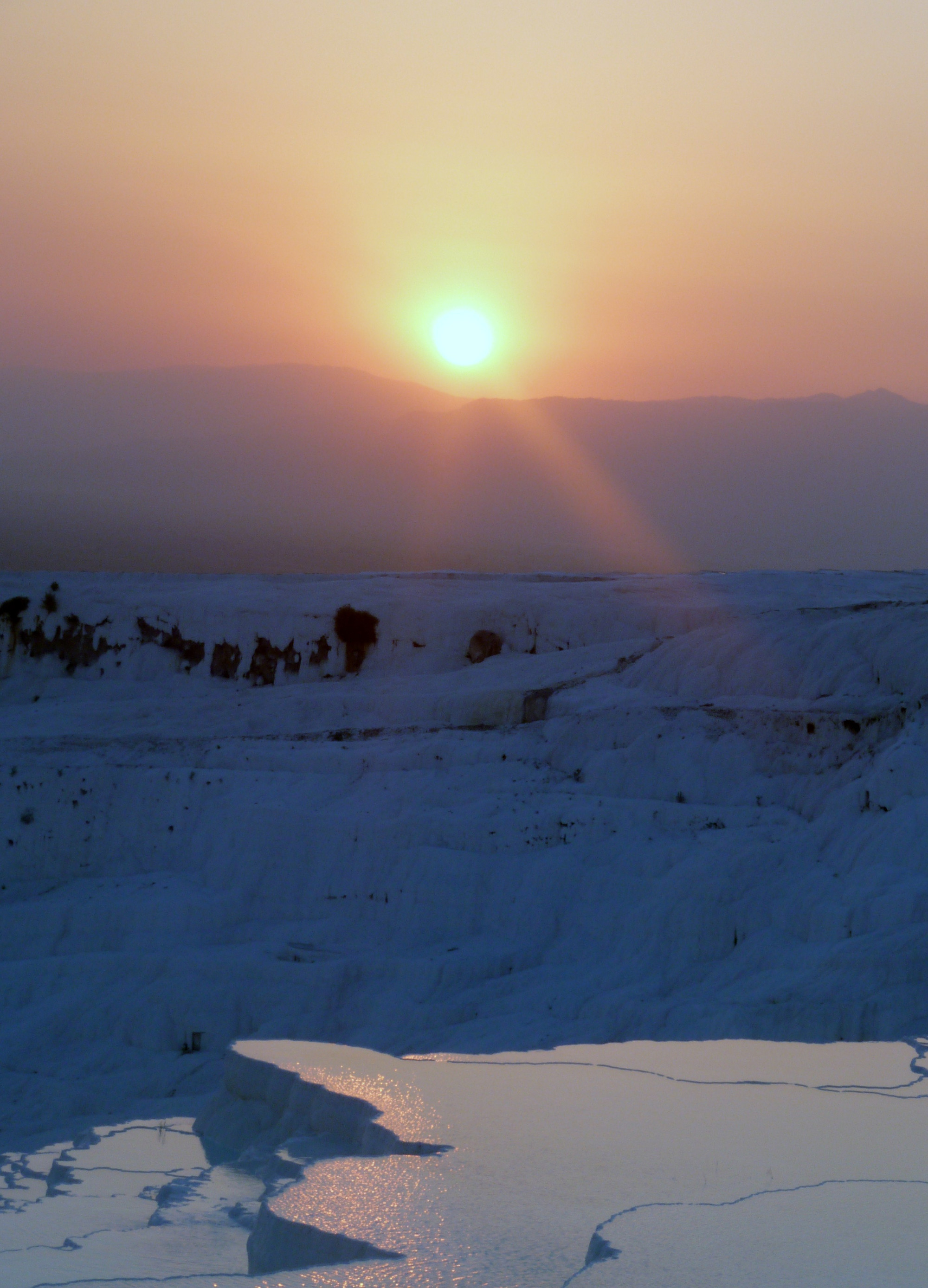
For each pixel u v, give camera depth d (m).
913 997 42.19
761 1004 44.28
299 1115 23.47
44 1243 19.69
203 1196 21.56
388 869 61.22
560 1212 17.03
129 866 66.44
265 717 82.75
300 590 99.94
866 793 56.47
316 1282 15.12
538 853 60.81
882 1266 14.81
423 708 80.25
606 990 51.75
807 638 72.00
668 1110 21.41
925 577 123.31
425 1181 18.16
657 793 64.88
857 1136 19.89
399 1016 51.78
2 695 90.31
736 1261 14.94
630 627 92.50
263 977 55.00
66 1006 54.81
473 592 99.94
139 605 93.62
